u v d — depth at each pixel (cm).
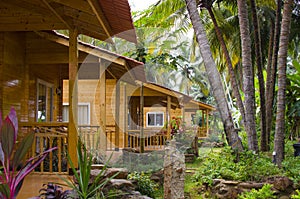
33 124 604
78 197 364
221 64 1345
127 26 512
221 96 574
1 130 275
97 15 460
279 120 609
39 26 597
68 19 579
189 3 614
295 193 491
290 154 742
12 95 685
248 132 663
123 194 424
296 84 868
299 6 1045
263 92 711
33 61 751
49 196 352
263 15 1105
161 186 577
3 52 651
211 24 1192
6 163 296
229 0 1016
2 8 597
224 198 517
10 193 274
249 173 546
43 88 877
